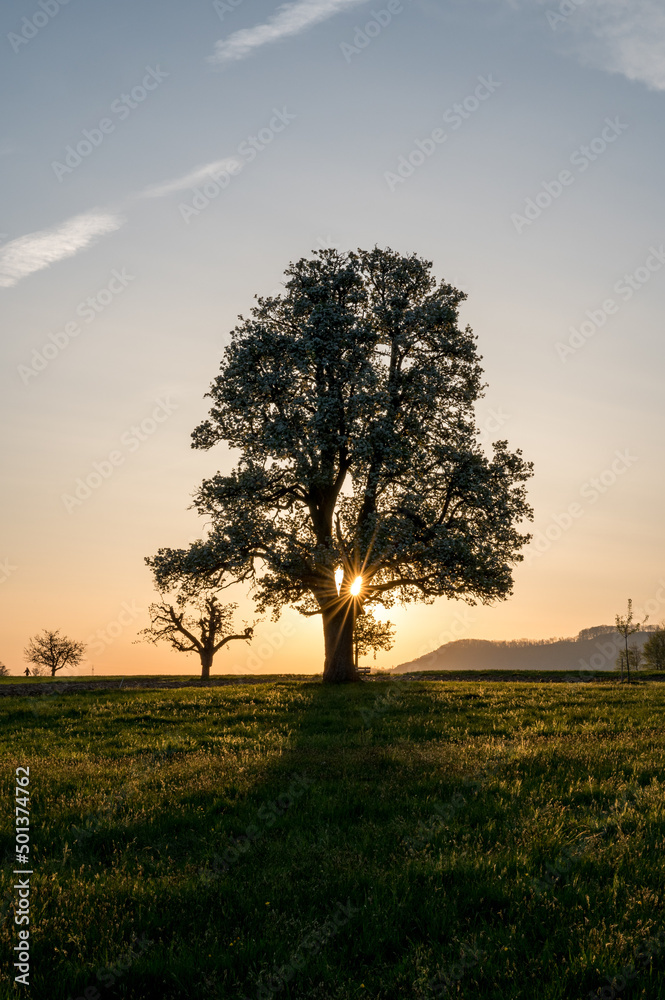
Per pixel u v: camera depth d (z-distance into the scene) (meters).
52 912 7.29
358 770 13.19
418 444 32.72
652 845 8.71
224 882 7.94
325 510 34.50
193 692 30.22
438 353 33.88
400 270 33.84
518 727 18.45
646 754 14.07
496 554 32.94
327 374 32.66
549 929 6.76
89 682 44.34
